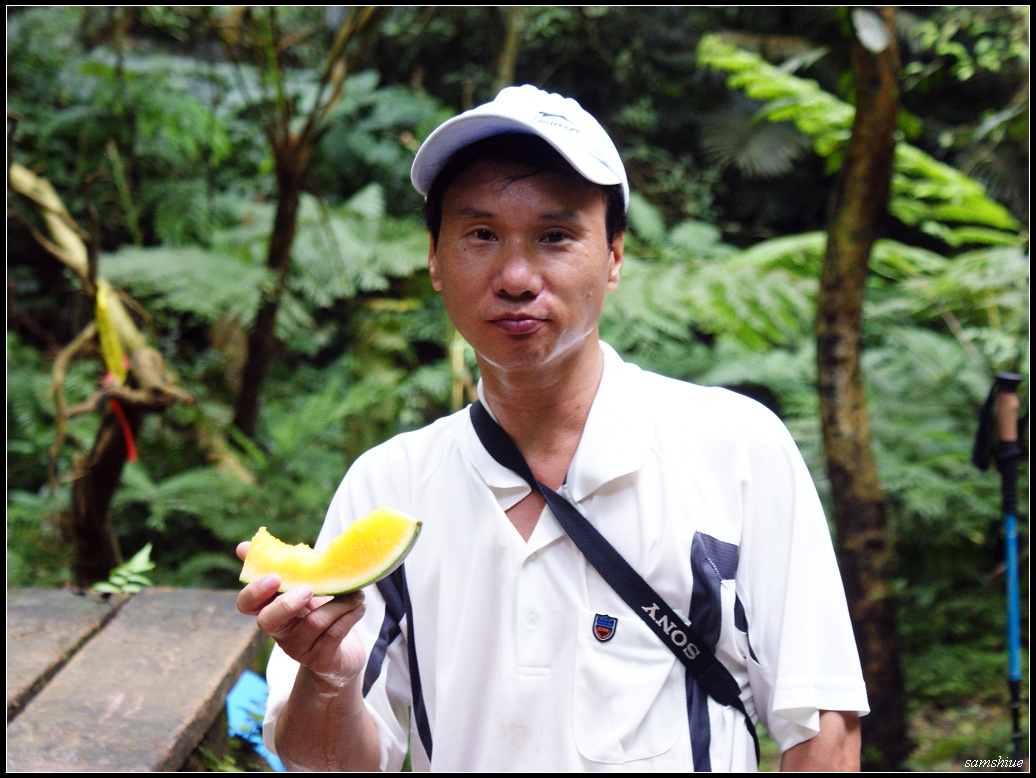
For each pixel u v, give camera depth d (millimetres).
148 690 1991
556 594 1327
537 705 1304
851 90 4133
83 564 3611
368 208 6023
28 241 6934
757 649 1356
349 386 7332
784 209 9102
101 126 5984
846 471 3682
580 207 1310
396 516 1262
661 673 1300
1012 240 5828
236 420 5078
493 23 8297
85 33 6523
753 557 1369
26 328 7188
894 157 3580
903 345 6004
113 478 3469
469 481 1414
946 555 5898
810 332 6332
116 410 3295
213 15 4809
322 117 4609
